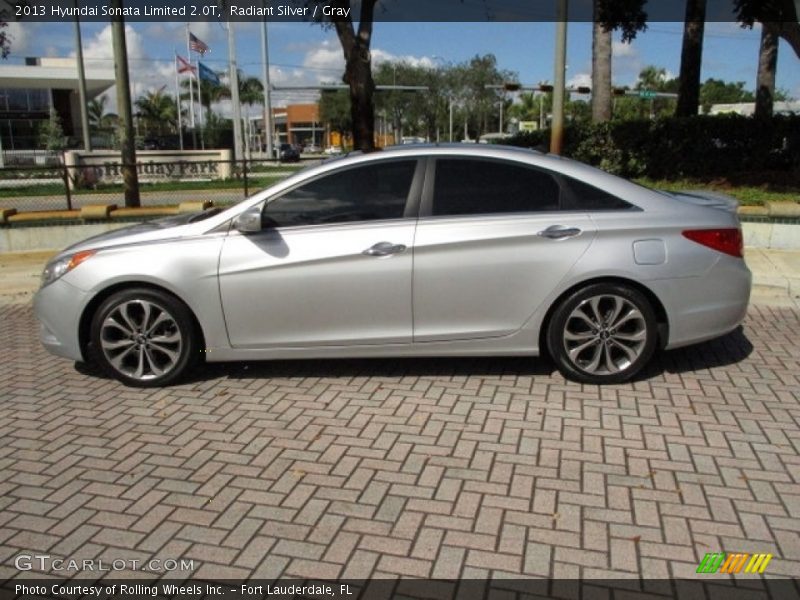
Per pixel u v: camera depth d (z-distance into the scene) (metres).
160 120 69.56
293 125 101.31
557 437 4.19
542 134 17.27
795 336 6.18
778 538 3.16
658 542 3.14
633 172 13.90
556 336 4.92
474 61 56.28
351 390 4.99
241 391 5.04
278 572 3.00
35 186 15.91
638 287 4.84
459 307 4.87
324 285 4.86
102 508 3.53
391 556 3.09
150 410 4.75
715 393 4.83
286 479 3.77
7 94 47.38
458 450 4.05
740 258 5.01
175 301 4.99
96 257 5.02
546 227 4.79
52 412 4.77
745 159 12.84
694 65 15.98
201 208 11.23
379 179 4.95
